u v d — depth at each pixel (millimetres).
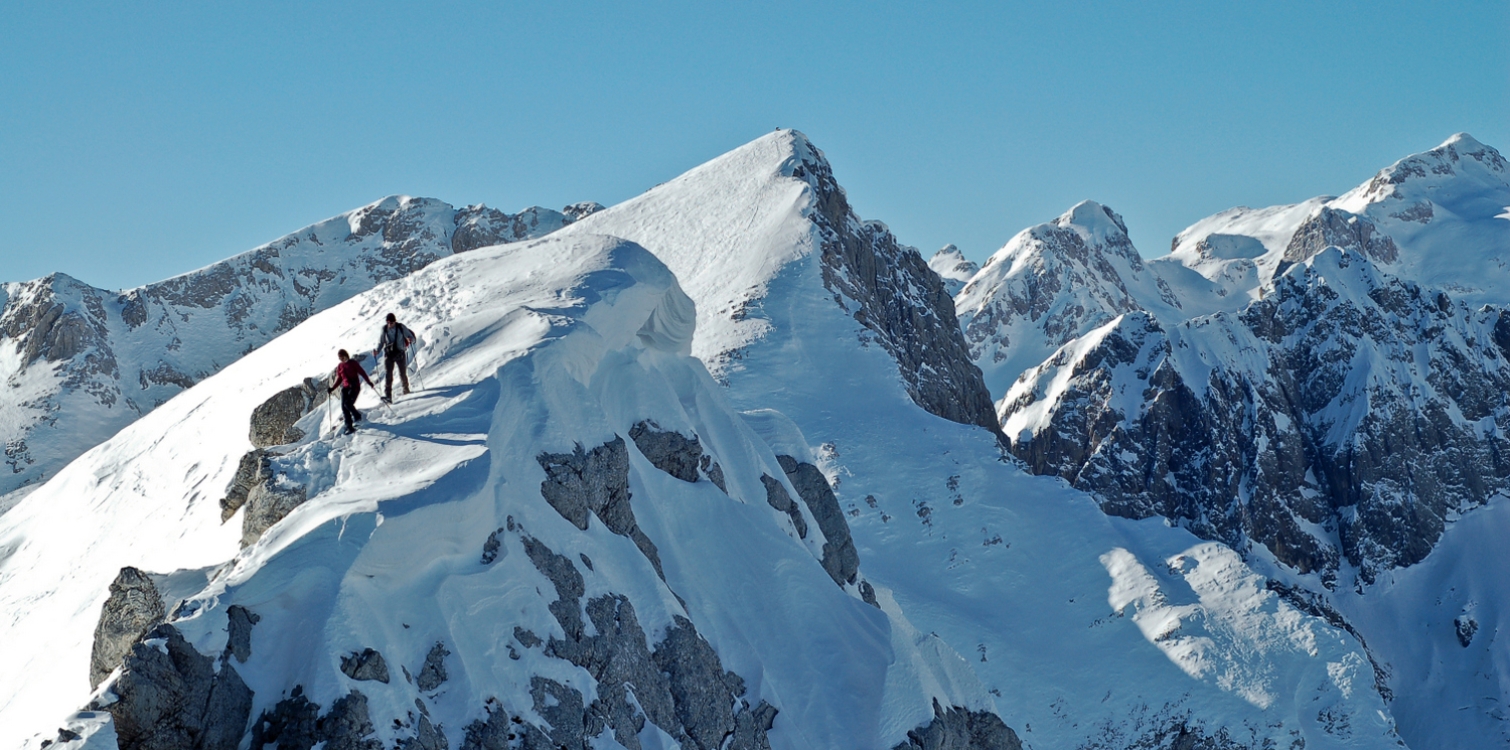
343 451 24219
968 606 73625
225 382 53531
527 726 20641
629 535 27891
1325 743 62562
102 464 51625
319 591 19609
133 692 17906
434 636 20453
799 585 31109
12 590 44594
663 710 24391
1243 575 72625
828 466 84438
